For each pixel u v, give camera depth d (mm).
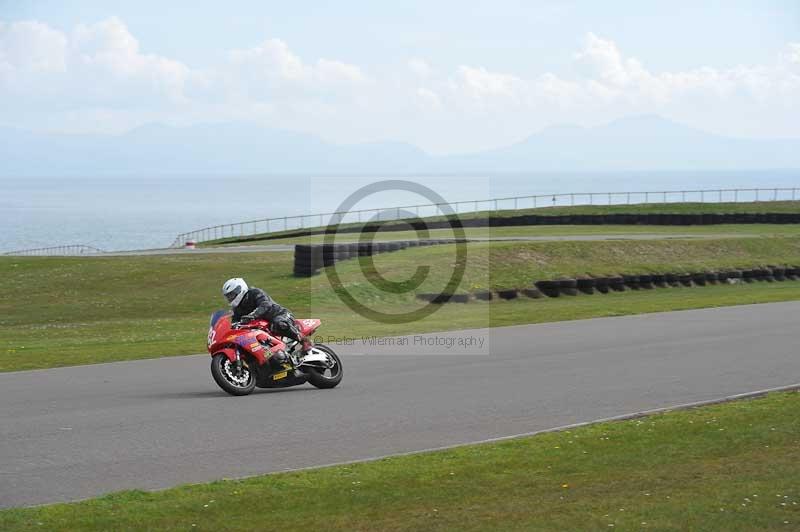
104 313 46875
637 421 16484
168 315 45844
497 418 17062
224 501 11586
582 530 10297
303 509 11281
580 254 59406
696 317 34281
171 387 20734
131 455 14250
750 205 104250
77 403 18641
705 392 19406
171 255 68938
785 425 15742
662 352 25281
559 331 30625
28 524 10609
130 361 25234
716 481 12281
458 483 12445
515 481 12516
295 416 17281
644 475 12711
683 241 67438
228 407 18172
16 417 17156
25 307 49469
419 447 14852
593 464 13414
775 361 23438
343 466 13438
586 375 21703
